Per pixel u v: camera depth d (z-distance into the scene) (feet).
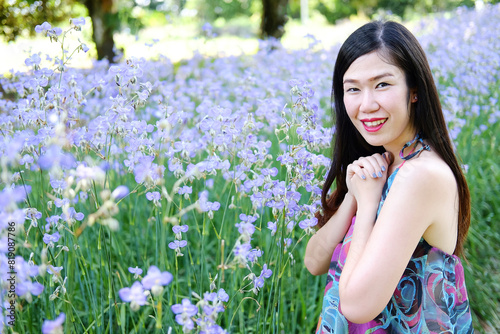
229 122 6.02
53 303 5.76
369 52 4.82
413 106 5.07
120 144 8.05
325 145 6.09
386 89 4.82
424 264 4.82
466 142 12.00
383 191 4.98
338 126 5.86
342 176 6.06
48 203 5.50
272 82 12.38
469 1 46.91
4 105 8.57
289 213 5.68
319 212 6.31
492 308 8.66
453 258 4.97
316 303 8.39
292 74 15.07
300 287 8.17
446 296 4.86
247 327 7.66
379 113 4.86
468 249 9.89
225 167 6.04
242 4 92.53
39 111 6.01
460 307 5.07
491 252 9.87
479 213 10.46
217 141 5.89
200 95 13.12
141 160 5.64
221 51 18.30
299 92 5.75
